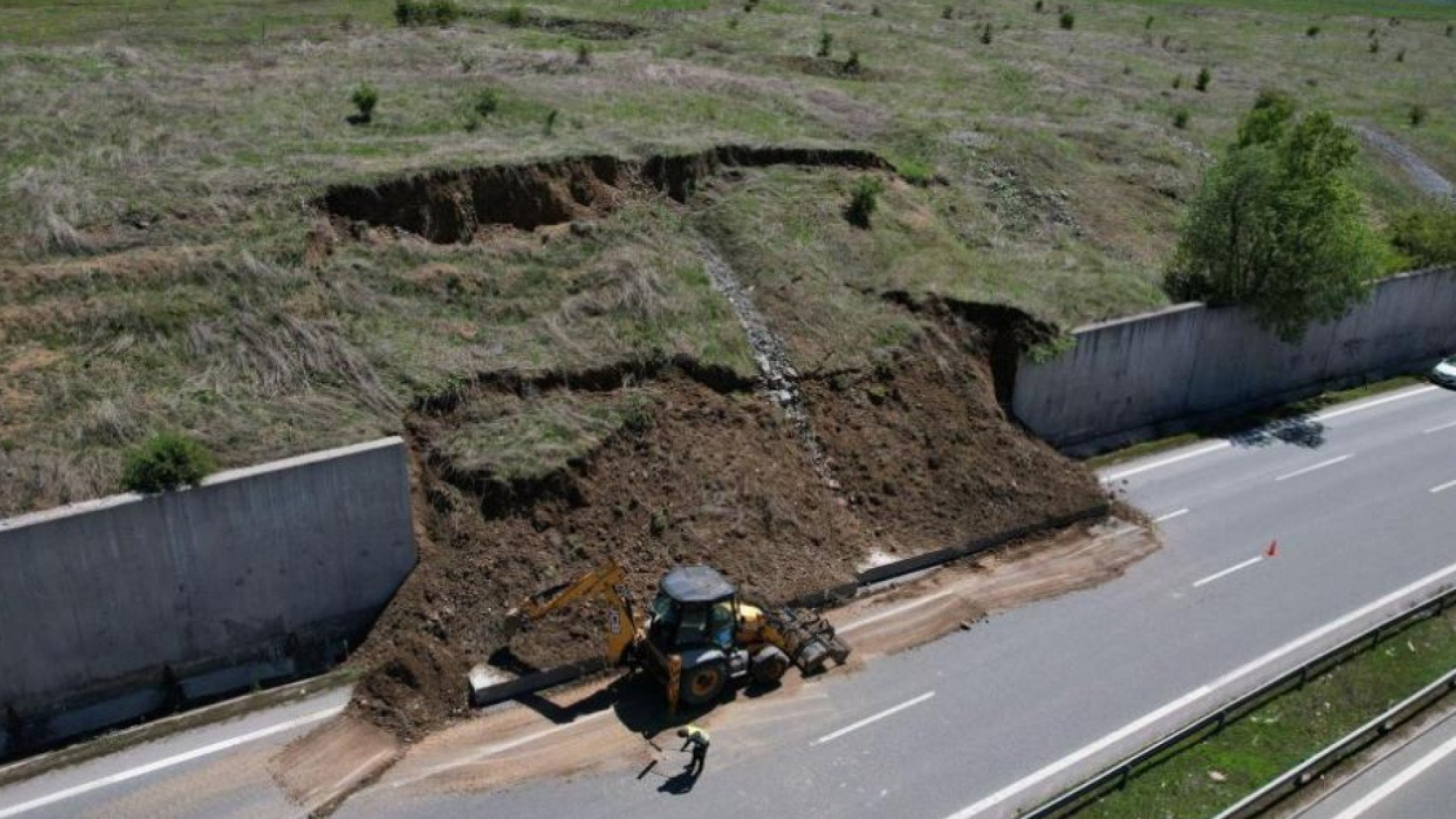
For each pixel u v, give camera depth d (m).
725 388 25.14
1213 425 32.34
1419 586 23.70
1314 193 31.23
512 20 49.41
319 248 24.80
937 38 57.62
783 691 19.39
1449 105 60.03
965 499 25.30
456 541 20.56
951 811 16.67
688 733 17.14
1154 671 20.39
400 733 18.00
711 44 49.34
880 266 30.25
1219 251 32.38
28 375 20.11
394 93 33.72
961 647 20.94
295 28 43.53
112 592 17.80
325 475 19.08
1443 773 17.80
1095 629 21.69
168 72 34.19
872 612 21.95
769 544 22.61
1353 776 17.61
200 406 20.34
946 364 27.80
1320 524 26.41
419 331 23.59
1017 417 28.69
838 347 27.09
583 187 29.42
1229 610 22.52
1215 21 79.06
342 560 19.70
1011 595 22.80
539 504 21.20
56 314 21.31
